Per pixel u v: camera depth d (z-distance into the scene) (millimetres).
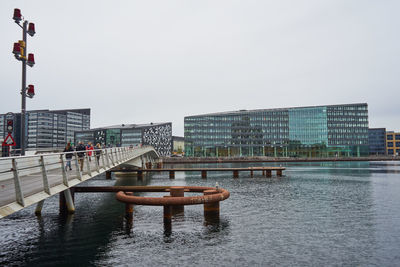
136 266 14062
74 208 26453
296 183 50750
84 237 18562
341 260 14844
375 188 43250
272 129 181875
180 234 19172
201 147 182250
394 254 15617
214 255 15477
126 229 20422
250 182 52719
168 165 129250
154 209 27781
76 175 20938
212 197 21078
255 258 15055
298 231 19875
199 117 184250
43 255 15461
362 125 177000
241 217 23891
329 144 175750
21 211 26531
